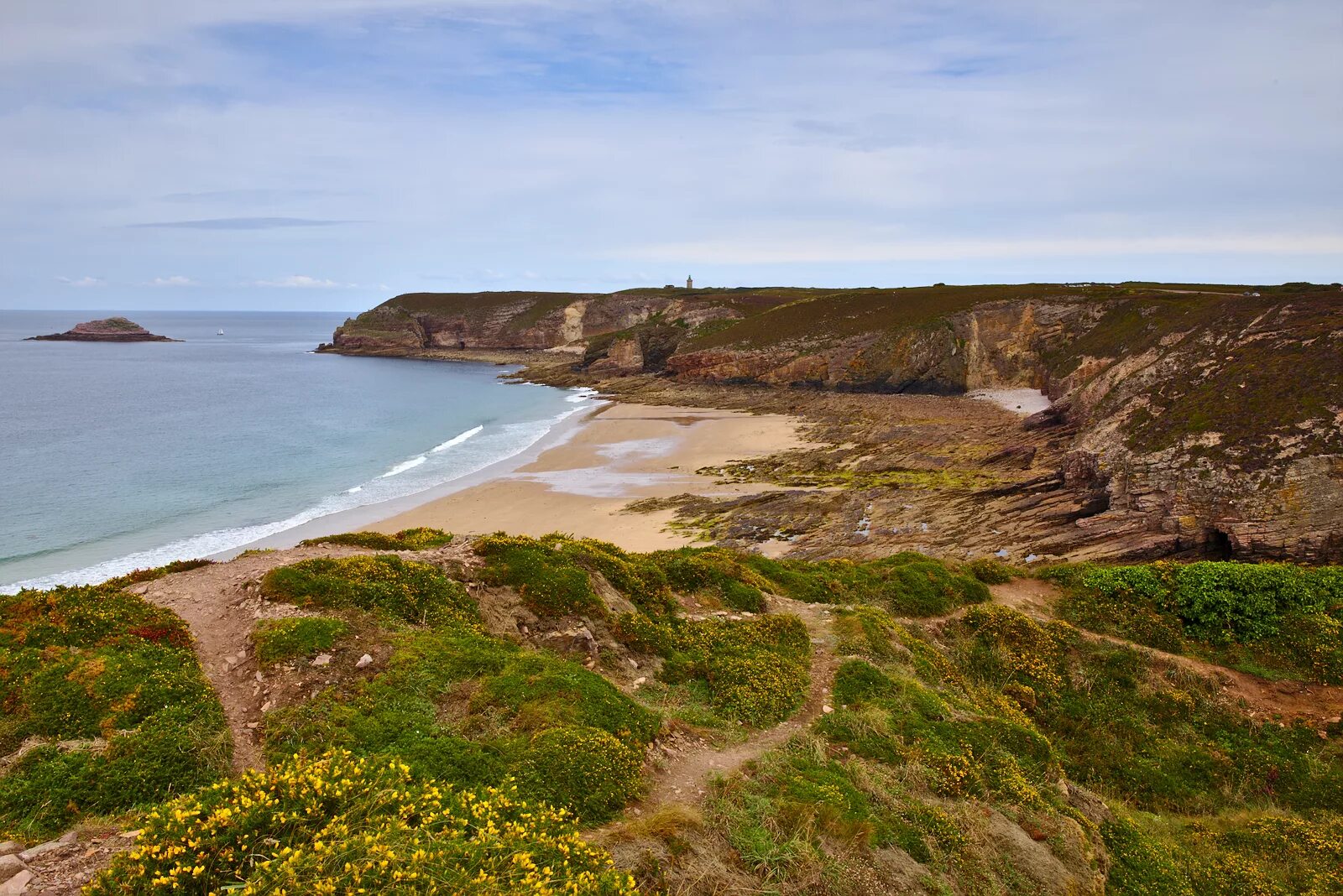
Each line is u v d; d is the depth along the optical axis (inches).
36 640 403.2
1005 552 1267.2
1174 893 389.7
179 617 462.3
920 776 400.2
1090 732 566.3
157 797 304.7
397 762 310.0
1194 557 1208.2
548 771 335.3
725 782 366.9
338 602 477.7
